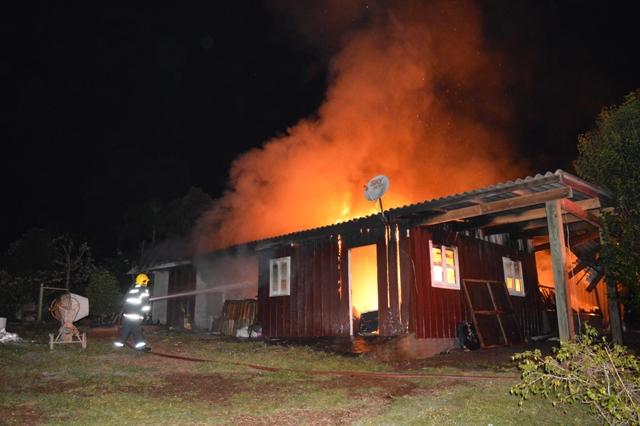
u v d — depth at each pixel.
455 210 9.84
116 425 4.52
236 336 13.58
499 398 5.56
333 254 12.04
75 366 7.53
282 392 6.07
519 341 12.20
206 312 16.47
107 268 25.16
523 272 14.07
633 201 8.41
